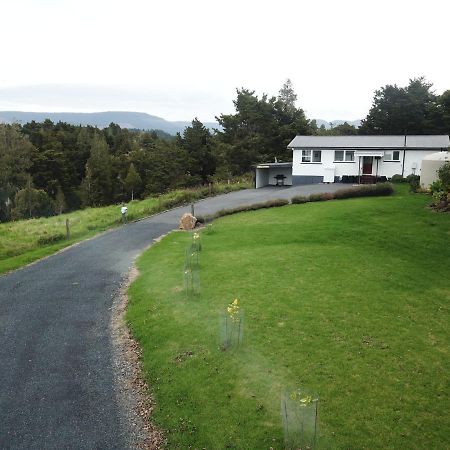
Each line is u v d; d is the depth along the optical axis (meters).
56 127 99.06
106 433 8.04
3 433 8.09
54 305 14.23
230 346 10.52
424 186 33.00
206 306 12.95
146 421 8.32
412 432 7.57
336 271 15.79
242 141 63.81
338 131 80.88
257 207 30.69
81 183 83.38
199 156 74.44
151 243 22.55
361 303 12.95
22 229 27.50
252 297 13.42
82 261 19.47
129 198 80.31
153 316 12.64
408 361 9.78
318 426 7.70
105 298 14.76
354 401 8.37
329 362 9.70
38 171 76.75
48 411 8.71
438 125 65.06
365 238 20.42
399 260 17.31
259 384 9.02
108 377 9.87
